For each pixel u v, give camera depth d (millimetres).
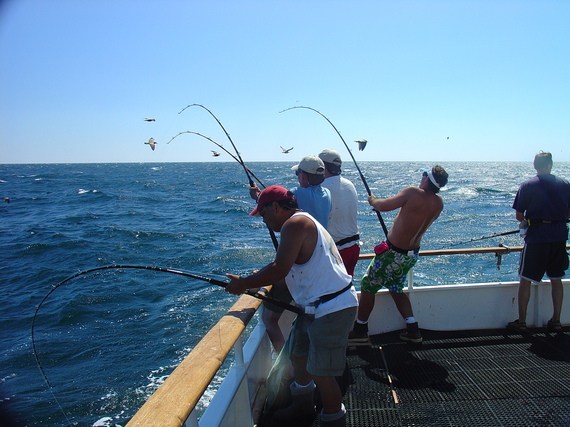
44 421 5453
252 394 2508
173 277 11758
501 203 27594
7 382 6422
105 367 6875
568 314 3770
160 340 7871
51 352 7461
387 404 2635
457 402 2637
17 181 57812
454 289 3666
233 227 20453
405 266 3229
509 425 2393
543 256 3482
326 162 3012
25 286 11586
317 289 1963
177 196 36969
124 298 10156
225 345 1781
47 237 17953
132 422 1254
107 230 19609
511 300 3736
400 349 3363
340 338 1956
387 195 32219
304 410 2420
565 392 2711
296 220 1901
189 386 1449
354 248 3025
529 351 3297
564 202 3426
